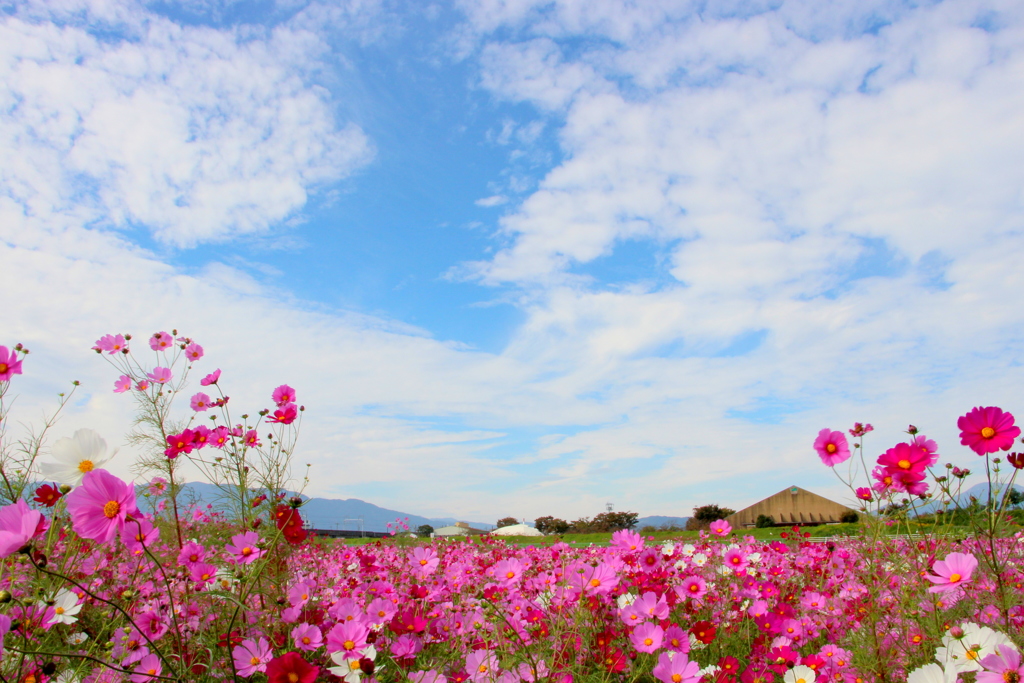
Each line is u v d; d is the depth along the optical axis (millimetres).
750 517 19719
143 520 1679
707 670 2270
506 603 2533
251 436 2898
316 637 2141
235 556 2229
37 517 1360
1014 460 1850
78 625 2297
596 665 2312
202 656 2121
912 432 2340
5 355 2439
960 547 2326
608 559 2770
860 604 3057
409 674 2088
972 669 1573
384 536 7277
